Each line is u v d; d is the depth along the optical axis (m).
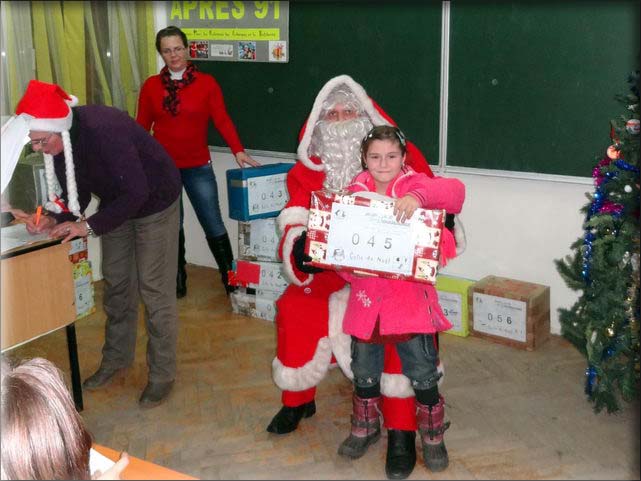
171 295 2.79
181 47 3.65
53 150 2.41
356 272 2.04
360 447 2.39
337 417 2.69
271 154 4.07
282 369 2.42
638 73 2.43
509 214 3.40
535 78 3.15
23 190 2.93
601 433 2.53
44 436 1.31
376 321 2.13
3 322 2.32
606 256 2.54
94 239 4.19
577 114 3.08
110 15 3.92
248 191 3.62
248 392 2.91
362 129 2.28
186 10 4.13
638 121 2.41
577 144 3.12
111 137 2.42
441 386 2.91
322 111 2.32
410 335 2.13
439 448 2.32
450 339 3.39
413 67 3.45
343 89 2.35
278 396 2.87
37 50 3.57
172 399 2.86
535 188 3.29
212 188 3.95
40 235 2.49
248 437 2.57
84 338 3.47
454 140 3.44
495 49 3.21
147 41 4.17
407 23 3.41
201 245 4.58
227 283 4.01
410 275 2.00
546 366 3.07
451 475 2.30
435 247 1.98
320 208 2.05
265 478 2.32
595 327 2.63
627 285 2.54
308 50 3.76
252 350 3.31
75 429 1.38
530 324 3.19
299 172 2.37
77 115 2.41
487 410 2.71
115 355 2.97
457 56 3.32
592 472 2.30
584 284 2.74
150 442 2.55
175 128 3.78
